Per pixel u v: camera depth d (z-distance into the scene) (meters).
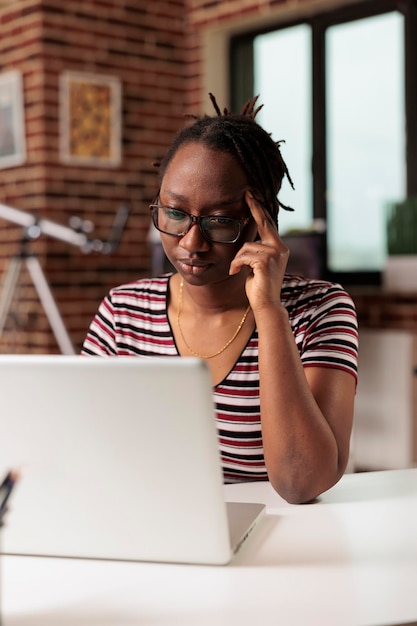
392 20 4.81
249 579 1.00
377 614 0.90
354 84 5.01
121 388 0.98
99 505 1.04
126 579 1.00
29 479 1.04
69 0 5.17
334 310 1.55
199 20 5.59
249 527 1.16
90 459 1.01
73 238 4.84
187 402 0.97
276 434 1.31
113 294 1.71
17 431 1.02
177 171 1.47
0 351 5.23
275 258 1.42
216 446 0.99
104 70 5.34
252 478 1.58
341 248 5.12
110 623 0.88
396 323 4.65
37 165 5.12
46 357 0.99
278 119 5.41
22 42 5.18
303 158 5.28
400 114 4.80
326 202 5.16
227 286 1.56
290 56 5.32
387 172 4.89
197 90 5.68
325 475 1.31
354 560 1.06
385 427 4.38
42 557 1.08
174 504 1.02
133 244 5.47
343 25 5.04
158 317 1.65
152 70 5.55
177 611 0.91
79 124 5.21
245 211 1.49
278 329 1.36
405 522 1.22
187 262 1.47
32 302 5.11
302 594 0.95
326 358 1.47
